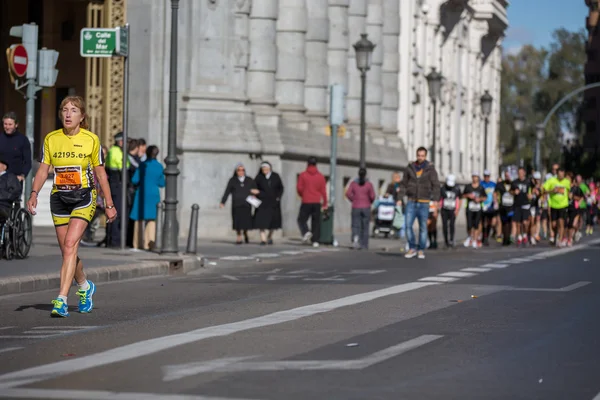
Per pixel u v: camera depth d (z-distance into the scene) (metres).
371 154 103.19
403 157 114.88
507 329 27.80
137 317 30.52
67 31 81.62
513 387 20.12
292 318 29.70
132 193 55.66
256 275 46.34
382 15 108.62
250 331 27.03
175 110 51.19
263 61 83.00
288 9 88.25
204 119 75.44
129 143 55.62
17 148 46.66
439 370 21.69
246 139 76.38
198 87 75.88
